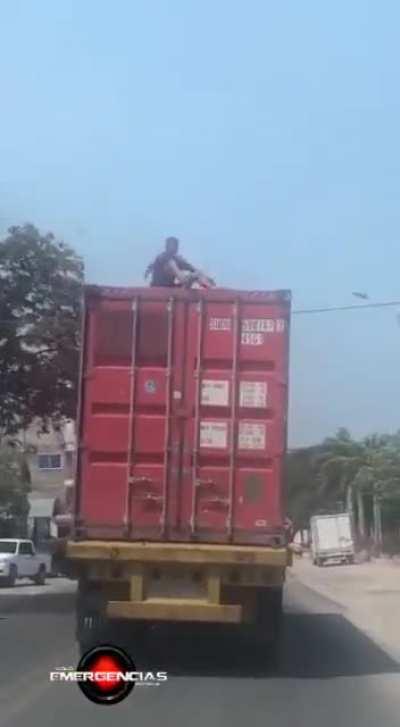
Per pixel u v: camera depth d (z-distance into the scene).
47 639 16.89
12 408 27.45
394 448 77.81
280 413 13.84
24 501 61.47
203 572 13.53
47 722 10.14
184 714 10.69
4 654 14.96
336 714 11.00
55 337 26.53
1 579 36.06
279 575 13.46
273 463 13.79
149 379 13.98
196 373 13.94
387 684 13.28
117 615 13.50
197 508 13.79
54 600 26.84
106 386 13.98
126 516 13.79
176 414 13.91
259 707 11.25
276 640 14.37
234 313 14.00
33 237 26.48
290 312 13.98
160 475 13.86
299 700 11.81
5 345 26.42
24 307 26.59
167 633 16.36
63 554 14.45
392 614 25.52
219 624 14.24
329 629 21.19
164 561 13.45
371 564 65.81
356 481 80.69
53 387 27.02
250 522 13.73
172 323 14.03
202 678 13.16
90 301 14.10
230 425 13.87
